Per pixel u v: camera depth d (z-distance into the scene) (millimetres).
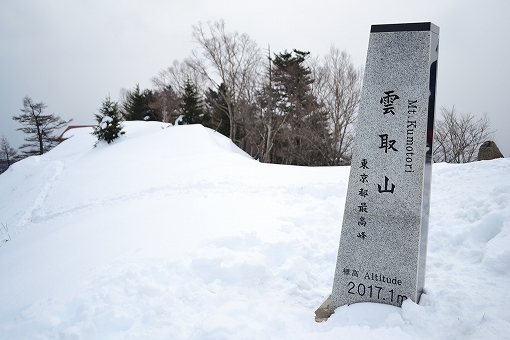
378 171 3951
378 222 3920
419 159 3791
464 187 6918
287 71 33906
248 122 35781
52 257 6465
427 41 3828
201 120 32844
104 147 23125
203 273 4730
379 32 4023
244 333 3357
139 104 50188
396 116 3908
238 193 9484
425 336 3229
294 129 31328
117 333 3662
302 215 7039
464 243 4816
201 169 13930
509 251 4055
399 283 3775
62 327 3734
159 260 5199
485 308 3346
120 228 7402
